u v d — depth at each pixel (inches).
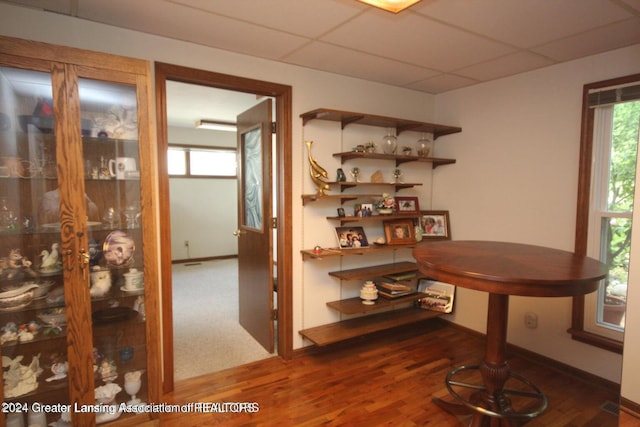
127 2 71.6
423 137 140.2
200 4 72.2
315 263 117.4
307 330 115.0
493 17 76.8
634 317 83.7
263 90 104.3
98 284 74.6
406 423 82.1
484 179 125.2
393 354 116.3
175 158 253.6
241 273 137.3
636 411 84.0
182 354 116.0
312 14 76.2
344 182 115.1
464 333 133.0
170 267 94.0
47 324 70.2
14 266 68.7
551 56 99.3
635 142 92.0
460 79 121.6
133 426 75.6
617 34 84.8
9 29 72.9
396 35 86.4
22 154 67.7
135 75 72.1
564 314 104.7
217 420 82.9
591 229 99.2
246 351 118.3
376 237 130.2
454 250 82.5
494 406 76.3
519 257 74.8
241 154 134.8
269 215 113.2
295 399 91.2
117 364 77.7
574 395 93.5
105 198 75.4
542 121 109.0
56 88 65.4
